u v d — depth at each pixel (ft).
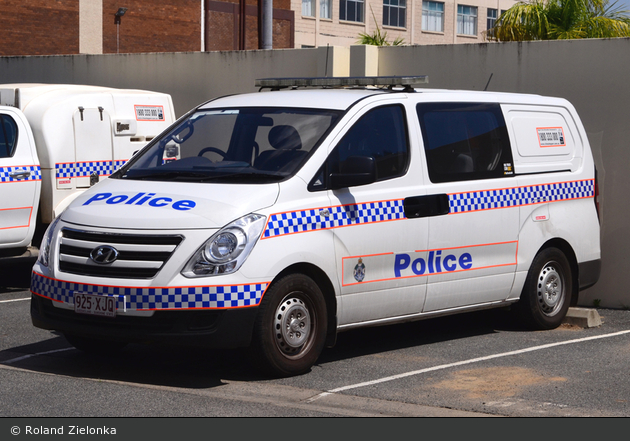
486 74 34.73
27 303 30.81
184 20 108.06
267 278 19.60
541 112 27.37
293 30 124.98
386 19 167.22
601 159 32.32
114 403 18.20
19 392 18.99
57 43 95.96
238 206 19.76
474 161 24.82
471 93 25.61
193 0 108.68
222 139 22.97
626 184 31.86
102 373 21.11
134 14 103.30
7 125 32.22
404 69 36.96
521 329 27.50
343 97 23.03
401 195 22.66
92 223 20.15
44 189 33.35
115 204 20.53
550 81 33.22
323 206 20.95
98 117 35.22
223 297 19.04
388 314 22.70
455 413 17.95
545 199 26.68
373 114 22.76
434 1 174.40
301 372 20.85
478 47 34.88
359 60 37.45
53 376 20.54
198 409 17.85
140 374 21.06
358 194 21.76
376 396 19.20
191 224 19.36
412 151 23.21
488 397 19.21
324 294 21.30
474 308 25.04
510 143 25.94
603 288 32.63
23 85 36.06
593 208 28.53
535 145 26.73
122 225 19.74
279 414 17.58
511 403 18.75
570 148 28.02
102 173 35.32
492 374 21.35
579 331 27.37
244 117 23.08
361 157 20.99
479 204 24.56
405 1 170.30
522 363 22.61
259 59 41.32
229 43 112.68
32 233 32.63
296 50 39.83
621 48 31.65
